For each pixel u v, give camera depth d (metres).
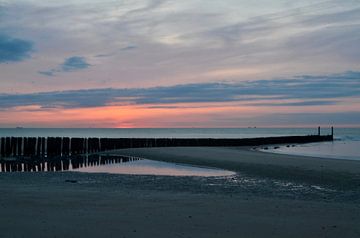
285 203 11.05
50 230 8.03
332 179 17.08
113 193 12.68
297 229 8.20
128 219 8.96
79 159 30.48
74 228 8.18
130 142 40.44
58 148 34.97
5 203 10.73
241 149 40.84
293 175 18.36
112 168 23.23
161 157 29.59
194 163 25.34
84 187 14.62
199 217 9.20
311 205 10.83
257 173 19.38
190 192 13.68
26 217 9.13
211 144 45.56
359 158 31.36
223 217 9.20
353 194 13.68
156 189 14.38
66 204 10.66
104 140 38.00
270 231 8.04
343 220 9.01
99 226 8.35
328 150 45.41
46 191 12.92
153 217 9.17
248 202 11.16
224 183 16.08
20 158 31.62
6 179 17.17
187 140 44.12
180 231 8.00
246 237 7.63
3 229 8.09
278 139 59.72
